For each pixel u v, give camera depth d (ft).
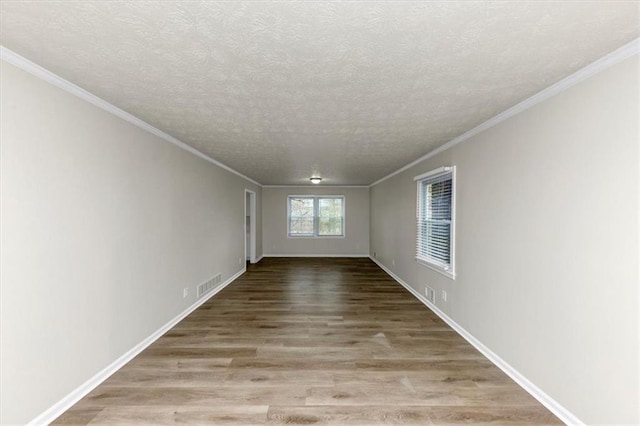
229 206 18.99
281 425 6.38
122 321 8.75
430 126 9.73
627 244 5.18
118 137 8.51
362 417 6.64
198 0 3.94
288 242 29.99
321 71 6.02
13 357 5.67
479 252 9.82
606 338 5.54
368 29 4.61
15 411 5.70
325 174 21.25
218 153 14.11
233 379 8.09
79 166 7.16
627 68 5.16
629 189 5.16
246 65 5.79
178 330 11.39
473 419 6.56
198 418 6.57
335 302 15.15
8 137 5.55
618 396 5.34
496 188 8.90
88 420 6.44
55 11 4.20
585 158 5.96
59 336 6.63
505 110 8.21
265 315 13.17
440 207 13.38
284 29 4.61
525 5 4.05
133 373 8.32
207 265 15.44
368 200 29.91
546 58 5.49
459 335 11.02
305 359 9.23
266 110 8.27
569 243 6.32
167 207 11.27
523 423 6.42
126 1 3.96
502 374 8.36
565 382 6.43
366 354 9.57
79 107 7.13
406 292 17.04
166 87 6.84
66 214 6.80
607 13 4.21
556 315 6.67
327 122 9.33
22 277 5.82
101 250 7.90
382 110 8.24
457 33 4.72
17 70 5.66
